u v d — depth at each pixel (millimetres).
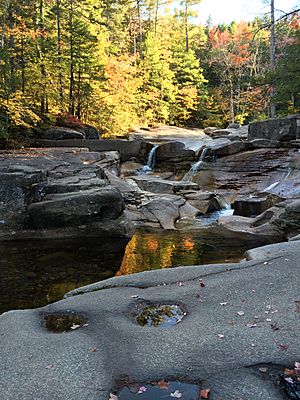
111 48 29406
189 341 3340
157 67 33500
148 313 4031
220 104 41125
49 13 22156
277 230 9758
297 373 2850
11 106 14820
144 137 24906
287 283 4629
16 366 3033
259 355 3084
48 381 2834
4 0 17750
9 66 16188
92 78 22188
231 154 15727
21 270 6961
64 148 15570
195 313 3939
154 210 11430
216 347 3225
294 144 14914
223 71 39188
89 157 13789
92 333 3602
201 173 15523
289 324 3570
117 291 4668
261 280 4770
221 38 42906
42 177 9570
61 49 21516
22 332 3650
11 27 17391
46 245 8555
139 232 10125
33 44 18703
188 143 20953
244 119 39750
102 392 2707
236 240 9344
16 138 16375
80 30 20625
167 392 2693
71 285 6266
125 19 40594
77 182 10031
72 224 9156
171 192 13523
